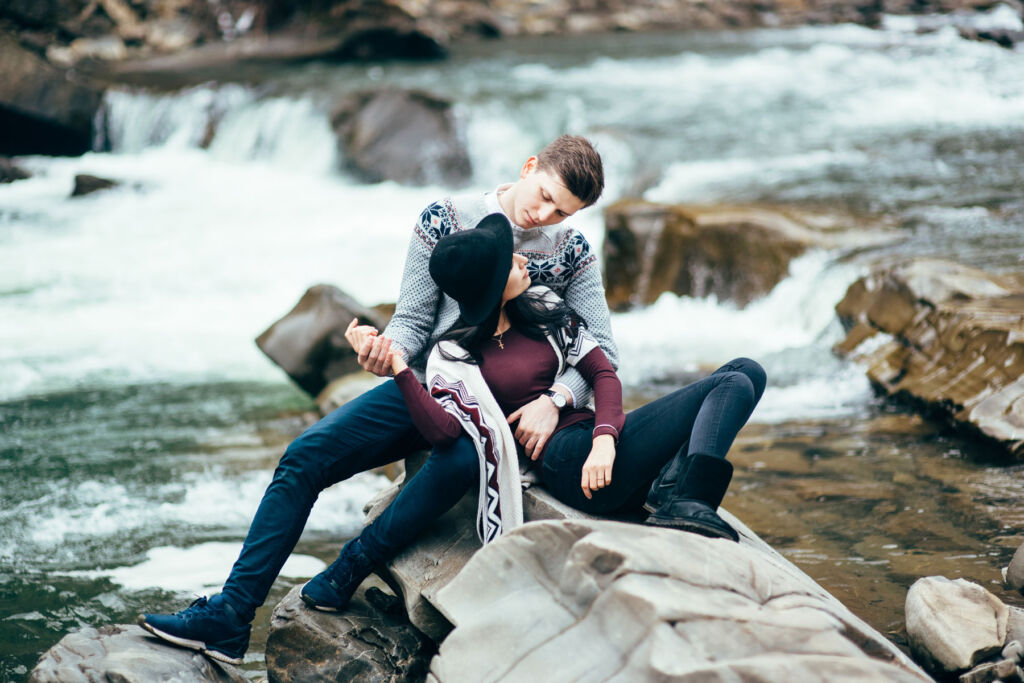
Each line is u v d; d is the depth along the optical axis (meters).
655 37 23.61
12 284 9.50
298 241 11.21
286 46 21.27
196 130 16.44
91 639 2.72
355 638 2.81
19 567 4.20
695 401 2.72
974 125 12.64
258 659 3.40
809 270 7.64
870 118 13.42
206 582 4.07
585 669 2.06
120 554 4.33
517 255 2.84
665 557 2.15
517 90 16.20
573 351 2.86
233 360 7.48
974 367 5.36
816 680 1.89
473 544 2.82
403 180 14.56
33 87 16.11
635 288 8.51
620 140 12.80
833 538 4.02
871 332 6.48
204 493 5.01
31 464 5.42
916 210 8.86
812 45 20.02
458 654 2.30
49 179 14.84
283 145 15.59
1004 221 8.37
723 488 2.58
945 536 3.95
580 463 2.75
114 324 8.35
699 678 1.89
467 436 2.76
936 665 2.85
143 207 13.01
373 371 2.74
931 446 4.99
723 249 8.15
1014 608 2.99
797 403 5.89
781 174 10.75
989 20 21.84
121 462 5.46
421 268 2.92
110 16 21.59
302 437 2.82
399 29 20.33
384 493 3.06
